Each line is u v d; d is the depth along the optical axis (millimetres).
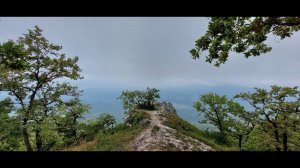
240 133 41969
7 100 25734
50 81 28312
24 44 25969
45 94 28797
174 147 23109
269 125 33531
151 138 24750
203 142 27188
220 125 42938
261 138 35594
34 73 26719
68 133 39250
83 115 36719
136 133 28141
